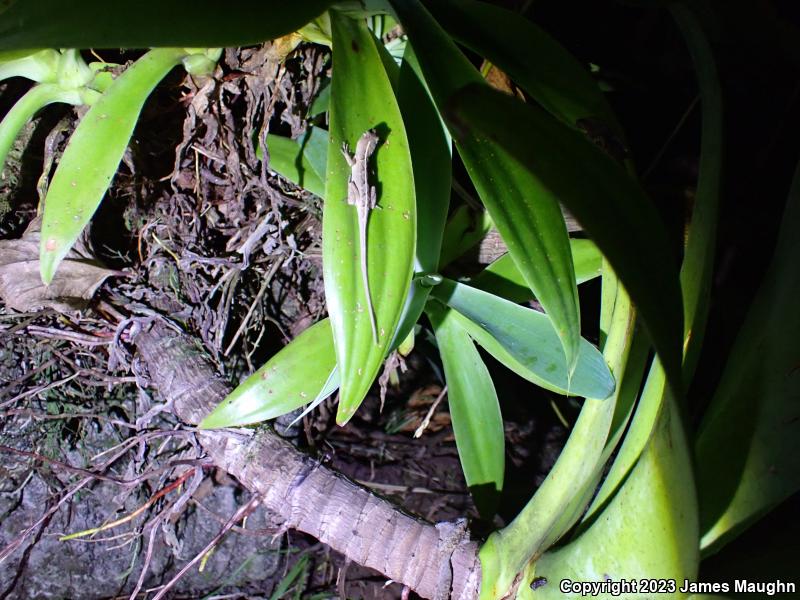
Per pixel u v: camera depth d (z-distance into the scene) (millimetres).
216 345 605
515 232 410
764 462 428
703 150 466
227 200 623
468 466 544
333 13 476
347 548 514
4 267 560
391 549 506
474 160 417
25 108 522
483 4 515
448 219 611
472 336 559
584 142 300
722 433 445
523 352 477
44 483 638
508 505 768
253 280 650
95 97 536
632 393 492
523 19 514
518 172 423
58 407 626
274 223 607
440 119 506
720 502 432
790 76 652
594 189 289
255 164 583
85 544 658
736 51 641
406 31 446
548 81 504
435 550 502
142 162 602
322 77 582
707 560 437
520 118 279
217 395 560
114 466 651
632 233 296
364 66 460
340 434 824
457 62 441
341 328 415
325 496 521
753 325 471
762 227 672
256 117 582
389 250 427
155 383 579
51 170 605
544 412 842
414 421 858
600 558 407
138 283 611
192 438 558
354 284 418
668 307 300
